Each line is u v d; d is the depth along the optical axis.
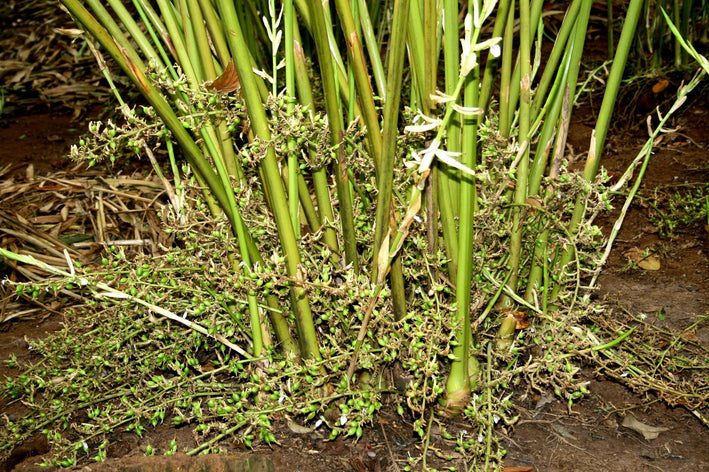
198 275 1.00
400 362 1.04
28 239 1.54
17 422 1.01
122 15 0.89
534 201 1.02
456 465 0.96
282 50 1.85
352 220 0.95
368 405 0.95
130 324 1.08
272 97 0.87
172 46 0.94
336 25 1.68
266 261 1.01
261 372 1.00
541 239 1.04
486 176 0.99
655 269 1.41
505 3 0.94
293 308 0.96
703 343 1.17
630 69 2.20
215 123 0.94
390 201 0.90
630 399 1.08
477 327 1.05
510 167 0.99
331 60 0.85
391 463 0.97
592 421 1.05
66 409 1.04
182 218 0.99
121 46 0.87
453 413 1.01
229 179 0.98
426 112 0.90
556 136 1.09
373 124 0.90
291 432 1.03
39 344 1.07
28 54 2.88
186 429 1.06
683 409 1.06
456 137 0.90
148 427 1.07
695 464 0.96
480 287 1.06
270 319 1.04
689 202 1.50
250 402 1.05
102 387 1.10
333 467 0.96
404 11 0.77
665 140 1.92
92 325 1.10
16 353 1.28
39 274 1.49
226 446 1.01
